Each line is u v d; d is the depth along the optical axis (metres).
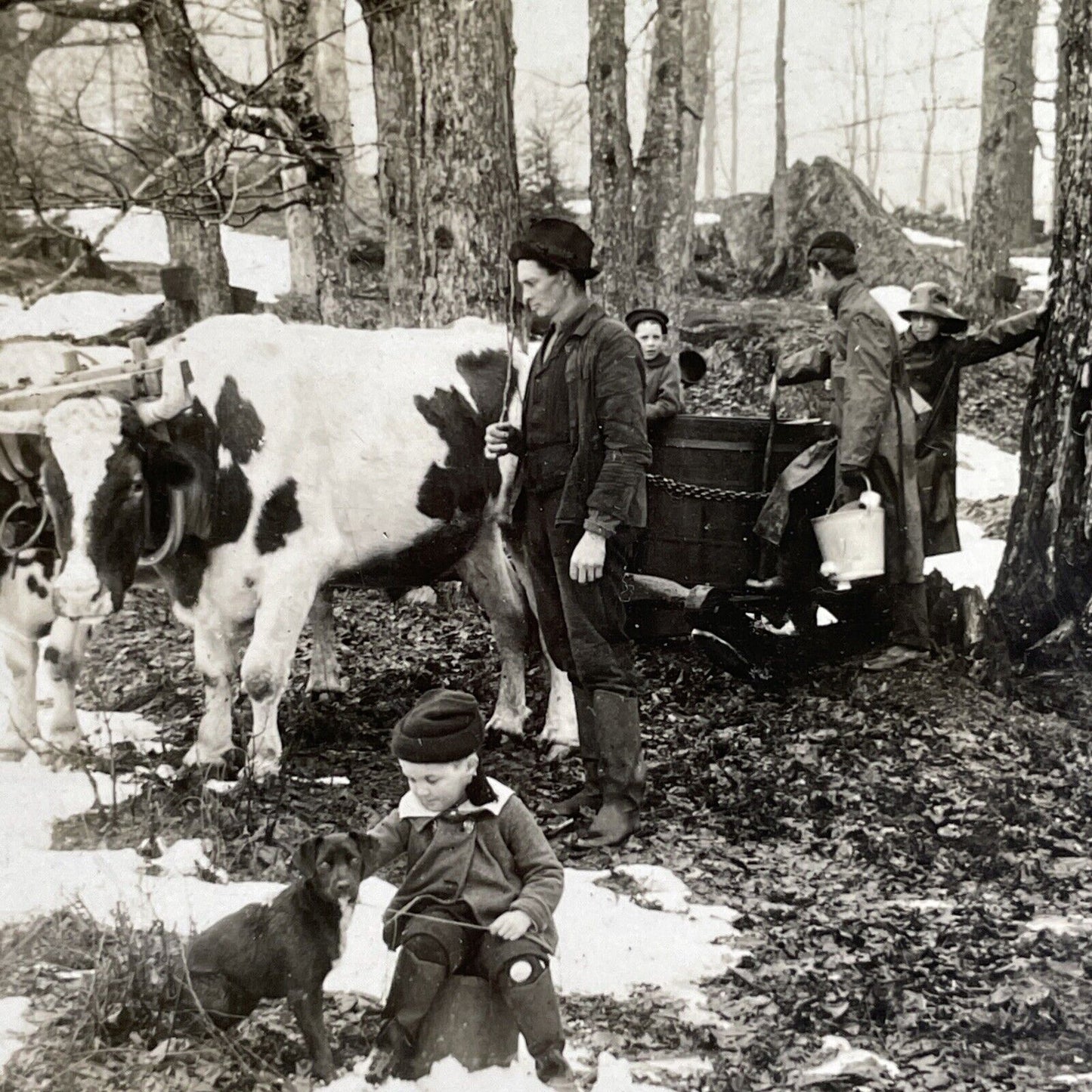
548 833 4.97
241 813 4.78
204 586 5.30
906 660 6.55
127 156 7.11
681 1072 3.39
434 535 5.93
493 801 3.16
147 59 7.68
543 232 4.70
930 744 6.00
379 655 7.44
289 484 5.30
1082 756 5.97
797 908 4.50
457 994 3.02
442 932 2.98
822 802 5.38
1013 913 4.55
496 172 8.28
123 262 13.07
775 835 5.13
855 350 6.15
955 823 5.27
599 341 4.70
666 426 6.46
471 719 3.10
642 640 6.87
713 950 4.11
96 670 6.99
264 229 18.09
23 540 5.26
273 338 5.50
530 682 6.88
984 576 9.00
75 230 6.46
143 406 4.88
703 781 5.57
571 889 4.46
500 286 8.32
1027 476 7.21
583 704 5.07
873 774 5.68
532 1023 2.96
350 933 3.93
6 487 5.25
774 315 14.62
